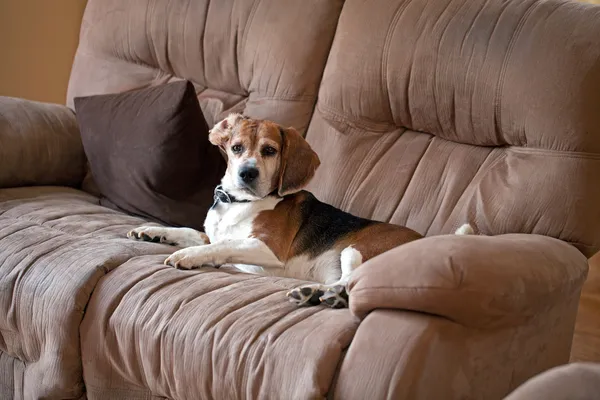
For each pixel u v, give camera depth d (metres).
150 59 2.70
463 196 1.94
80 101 2.56
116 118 2.40
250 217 1.99
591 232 1.75
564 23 1.83
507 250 1.42
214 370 1.43
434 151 2.06
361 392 1.25
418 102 2.04
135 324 1.57
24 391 1.82
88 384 1.68
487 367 1.41
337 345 1.32
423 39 2.02
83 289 1.68
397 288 1.29
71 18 3.48
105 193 2.44
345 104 2.17
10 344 1.84
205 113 2.52
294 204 2.04
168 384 1.53
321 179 2.19
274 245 1.93
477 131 1.96
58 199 2.36
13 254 1.86
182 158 2.26
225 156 2.40
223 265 1.92
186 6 2.57
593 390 0.89
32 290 1.75
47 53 3.42
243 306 1.52
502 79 1.88
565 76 1.78
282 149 2.03
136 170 2.30
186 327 1.50
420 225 1.99
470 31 1.95
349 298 1.39
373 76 2.11
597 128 1.75
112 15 2.78
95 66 2.82
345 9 2.23
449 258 1.31
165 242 2.06
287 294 1.54
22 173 2.43
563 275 1.51
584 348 2.58
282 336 1.38
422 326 1.27
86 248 1.83
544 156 1.82
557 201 1.77
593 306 3.04
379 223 1.96
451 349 1.30
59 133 2.58
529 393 0.91
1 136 2.37
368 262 1.41
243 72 2.44
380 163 2.12
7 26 3.23
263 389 1.35
